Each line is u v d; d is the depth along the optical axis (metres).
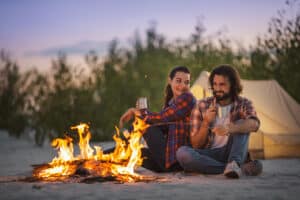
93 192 4.61
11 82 16.73
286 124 8.23
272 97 8.62
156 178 5.45
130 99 13.96
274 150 8.02
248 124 5.49
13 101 16.05
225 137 5.78
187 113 5.97
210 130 5.82
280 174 5.93
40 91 13.22
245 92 8.51
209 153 5.75
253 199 4.30
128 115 6.09
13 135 15.43
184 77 6.07
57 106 12.83
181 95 5.98
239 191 4.66
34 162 7.98
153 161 6.08
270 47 11.69
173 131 5.98
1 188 4.85
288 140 8.01
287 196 4.43
